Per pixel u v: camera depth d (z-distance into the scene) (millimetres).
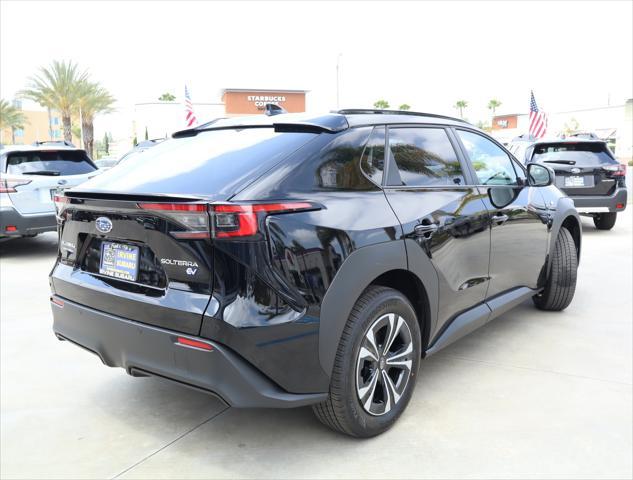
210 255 2219
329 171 2533
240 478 2455
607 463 2529
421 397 3186
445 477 2436
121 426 2926
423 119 3246
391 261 2619
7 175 7164
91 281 2656
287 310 2258
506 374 3500
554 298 4621
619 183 8898
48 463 2594
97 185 2738
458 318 3268
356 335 2502
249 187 2289
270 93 46531
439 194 3062
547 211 4227
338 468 2510
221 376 2227
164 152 2910
